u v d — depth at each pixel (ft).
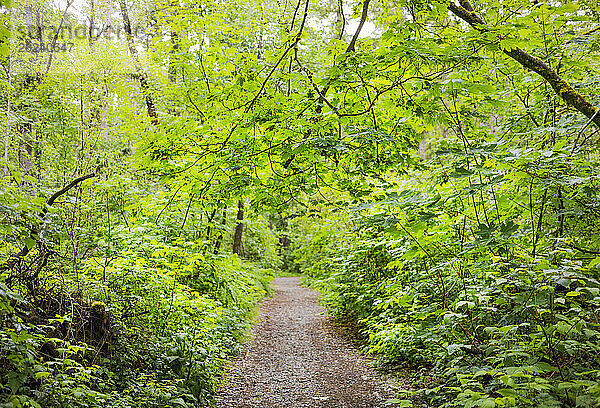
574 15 10.04
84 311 12.62
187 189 12.16
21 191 9.61
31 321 10.88
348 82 9.36
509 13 11.06
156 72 19.58
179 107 12.26
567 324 8.77
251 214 13.14
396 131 11.05
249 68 10.93
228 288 25.59
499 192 12.19
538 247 11.35
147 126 14.97
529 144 13.74
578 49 12.78
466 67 9.63
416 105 10.02
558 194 11.30
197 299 16.60
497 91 14.24
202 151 10.73
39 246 11.44
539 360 9.71
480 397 8.19
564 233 12.68
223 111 10.68
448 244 13.29
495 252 12.41
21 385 8.70
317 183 11.57
